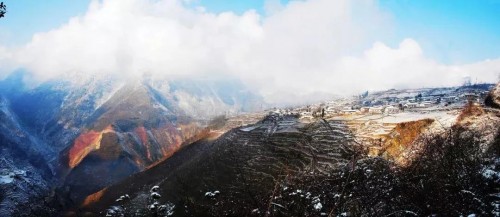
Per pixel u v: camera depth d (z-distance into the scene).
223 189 46.00
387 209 12.24
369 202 12.58
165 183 68.88
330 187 15.16
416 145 32.75
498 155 17.34
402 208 12.16
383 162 17.12
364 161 17.22
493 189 12.84
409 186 12.83
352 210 12.63
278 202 14.41
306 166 50.34
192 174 66.75
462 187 12.45
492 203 11.73
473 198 11.73
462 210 11.41
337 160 50.16
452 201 11.82
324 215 12.84
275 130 80.69
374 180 13.91
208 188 55.41
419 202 12.12
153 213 13.75
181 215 23.77
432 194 12.19
